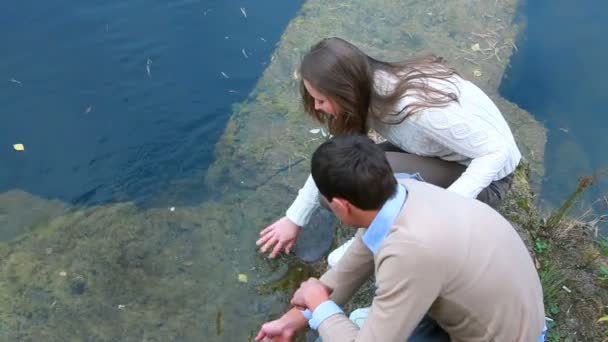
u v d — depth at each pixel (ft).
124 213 10.68
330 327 6.46
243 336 8.87
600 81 14.23
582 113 13.35
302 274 9.62
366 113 7.25
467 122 7.44
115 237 10.23
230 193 11.09
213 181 11.34
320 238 10.05
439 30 15.67
